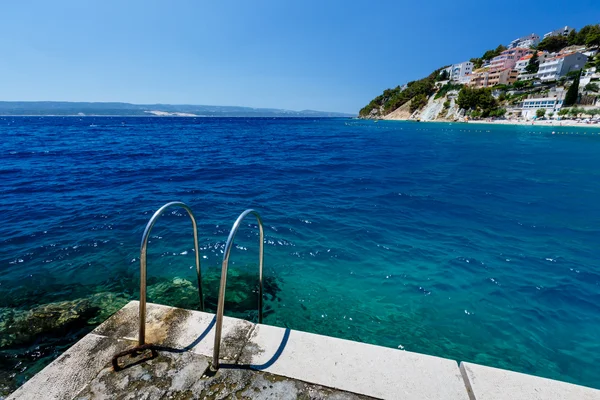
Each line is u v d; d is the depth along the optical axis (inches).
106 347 85.6
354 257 249.1
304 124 3577.8
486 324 173.0
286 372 78.4
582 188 518.3
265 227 308.3
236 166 696.4
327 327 168.9
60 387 72.8
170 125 2883.9
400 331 166.9
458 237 294.7
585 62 3073.3
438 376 77.2
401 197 442.6
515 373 76.9
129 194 430.9
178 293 194.4
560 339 162.7
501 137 1674.5
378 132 2130.9
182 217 336.2
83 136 1459.2
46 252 245.4
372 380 76.3
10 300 183.0
